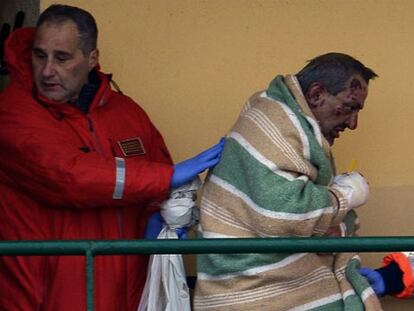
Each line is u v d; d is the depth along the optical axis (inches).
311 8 617.6
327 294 526.3
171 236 541.3
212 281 525.3
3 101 536.4
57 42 532.4
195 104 613.3
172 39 613.3
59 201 526.0
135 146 554.3
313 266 526.3
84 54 538.6
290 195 509.4
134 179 522.6
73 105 542.9
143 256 547.5
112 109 556.7
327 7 617.6
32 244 457.1
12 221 533.3
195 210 544.4
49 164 519.8
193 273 597.3
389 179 617.6
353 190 526.0
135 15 612.1
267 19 615.8
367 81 536.4
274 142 517.3
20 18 623.2
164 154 573.6
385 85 618.5
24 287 531.5
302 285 523.5
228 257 521.7
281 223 509.4
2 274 536.7
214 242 460.8
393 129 618.5
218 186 526.9
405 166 618.2
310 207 511.8
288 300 519.8
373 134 618.2
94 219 536.7
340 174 572.1
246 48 615.2
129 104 566.9
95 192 521.0
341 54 538.3
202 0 613.9
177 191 534.3
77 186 518.9
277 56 615.8
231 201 522.6
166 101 612.4
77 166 519.2
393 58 619.5
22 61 540.4
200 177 599.2
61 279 529.7
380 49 619.2
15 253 456.4
